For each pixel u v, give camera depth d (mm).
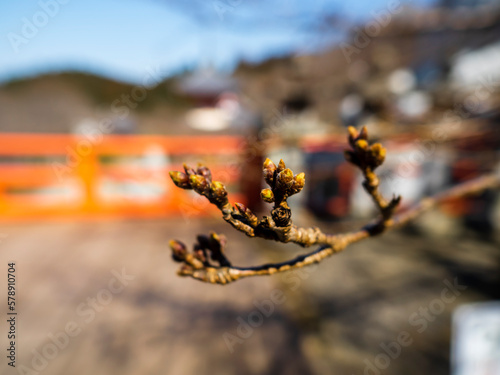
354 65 9227
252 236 726
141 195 6883
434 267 5570
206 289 4336
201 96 9297
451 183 7000
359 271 5289
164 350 3289
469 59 13781
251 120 8836
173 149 6531
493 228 7109
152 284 4371
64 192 7246
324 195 6598
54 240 5617
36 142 6270
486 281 5129
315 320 4000
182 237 5781
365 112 6805
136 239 5695
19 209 6562
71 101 22797
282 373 3129
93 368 3039
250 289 4418
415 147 6250
